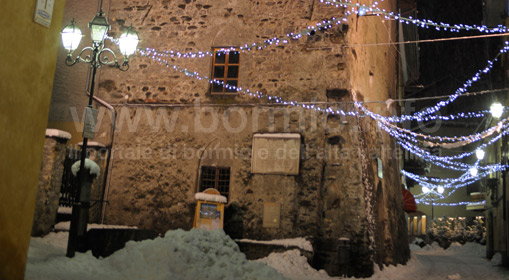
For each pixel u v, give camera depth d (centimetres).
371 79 1620
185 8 1441
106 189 1360
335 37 1338
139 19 1457
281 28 1373
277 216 1261
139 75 1424
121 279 739
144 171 1360
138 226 1327
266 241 1231
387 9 1967
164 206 1330
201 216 1165
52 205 1040
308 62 1340
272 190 1280
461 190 3962
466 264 1992
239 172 1312
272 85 1347
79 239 855
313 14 1360
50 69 591
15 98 538
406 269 1581
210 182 1341
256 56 1373
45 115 584
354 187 1262
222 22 1409
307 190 1266
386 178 1648
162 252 795
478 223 3503
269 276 855
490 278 1413
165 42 1430
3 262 518
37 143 570
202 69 1392
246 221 1277
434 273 1516
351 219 1245
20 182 544
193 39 1417
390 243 1527
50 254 823
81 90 1430
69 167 1198
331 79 1318
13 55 535
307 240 1229
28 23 557
